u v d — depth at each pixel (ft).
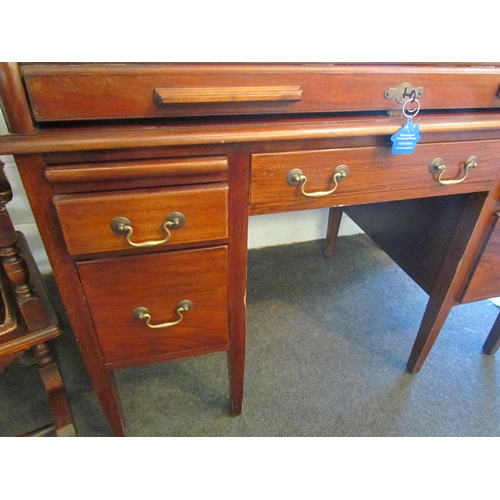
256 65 1.59
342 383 3.24
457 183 2.16
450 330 3.85
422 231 2.91
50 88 1.40
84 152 1.48
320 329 3.78
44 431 2.38
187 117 1.68
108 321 1.98
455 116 1.96
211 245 1.90
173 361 3.39
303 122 1.72
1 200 1.68
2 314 2.12
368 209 3.75
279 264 4.68
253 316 3.89
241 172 1.73
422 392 3.21
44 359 2.21
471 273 2.65
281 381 3.23
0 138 1.37
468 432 2.91
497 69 1.92
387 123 1.81
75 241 1.64
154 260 1.84
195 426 2.85
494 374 3.41
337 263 4.75
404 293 4.31
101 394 2.31
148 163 1.55
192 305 2.07
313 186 1.90
